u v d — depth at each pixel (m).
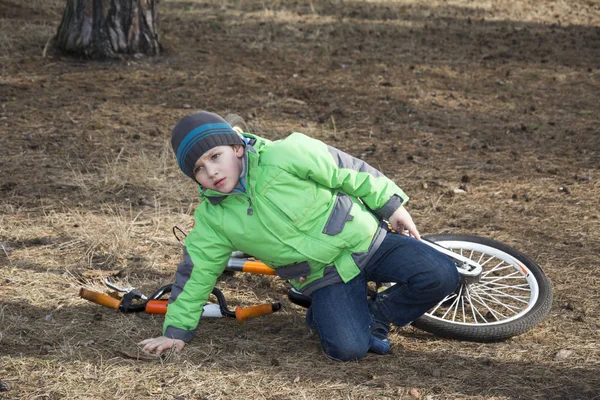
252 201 5.10
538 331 5.88
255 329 5.88
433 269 5.29
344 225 5.21
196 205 8.23
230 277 6.74
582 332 5.86
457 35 17.25
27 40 14.32
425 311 5.50
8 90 11.77
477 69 14.38
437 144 10.37
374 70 13.95
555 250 7.29
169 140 10.07
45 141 9.88
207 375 5.14
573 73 14.32
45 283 6.45
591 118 11.68
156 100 11.69
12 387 4.91
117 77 12.65
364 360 5.42
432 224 7.85
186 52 14.37
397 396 4.95
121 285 6.52
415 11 19.83
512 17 19.80
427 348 5.64
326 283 5.38
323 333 5.36
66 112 10.96
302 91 12.41
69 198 8.23
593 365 5.39
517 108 12.09
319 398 4.91
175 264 6.96
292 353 5.52
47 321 5.83
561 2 22.08
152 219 7.79
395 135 10.70
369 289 6.16
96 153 9.55
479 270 5.86
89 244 7.17
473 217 8.05
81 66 13.16
